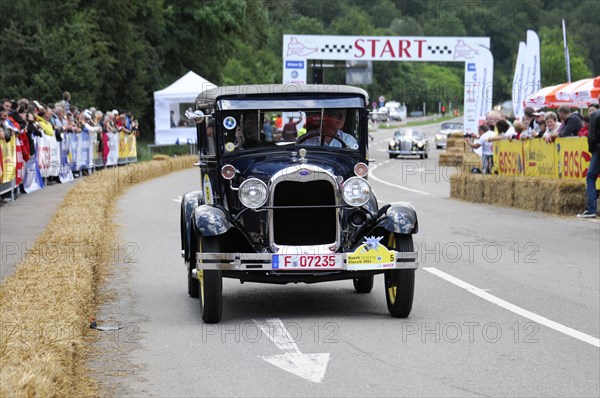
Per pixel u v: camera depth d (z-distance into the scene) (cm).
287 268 1417
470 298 1622
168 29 8669
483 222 2911
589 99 3866
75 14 6450
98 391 1035
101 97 7200
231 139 1551
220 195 1547
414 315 1472
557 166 3356
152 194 3969
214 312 1402
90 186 3281
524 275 1880
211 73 9275
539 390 1038
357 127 1569
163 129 6969
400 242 1436
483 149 4325
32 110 3472
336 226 1455
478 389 1041
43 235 1967
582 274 1895
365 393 1025
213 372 1120
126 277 1855
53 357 960
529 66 5472
